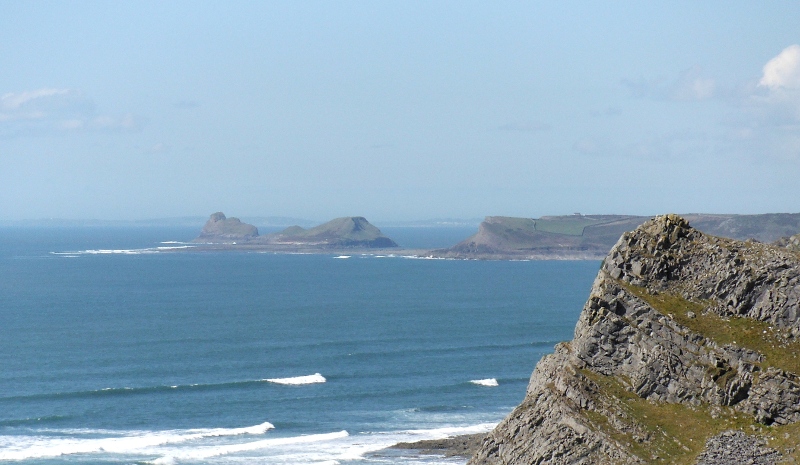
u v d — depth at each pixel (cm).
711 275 7650
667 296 7681
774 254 7550
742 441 6669
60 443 10588
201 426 11512
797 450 6444
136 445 10494
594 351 7619
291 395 13300
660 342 7375
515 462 7425
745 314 7450
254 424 11600
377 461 9838
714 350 7212
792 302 7262
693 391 7162
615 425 7094
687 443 6844
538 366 8312
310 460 9906
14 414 12031
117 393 13312
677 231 8000
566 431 7175
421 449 10300
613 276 7912
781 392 6775
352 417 11969
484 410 12356
